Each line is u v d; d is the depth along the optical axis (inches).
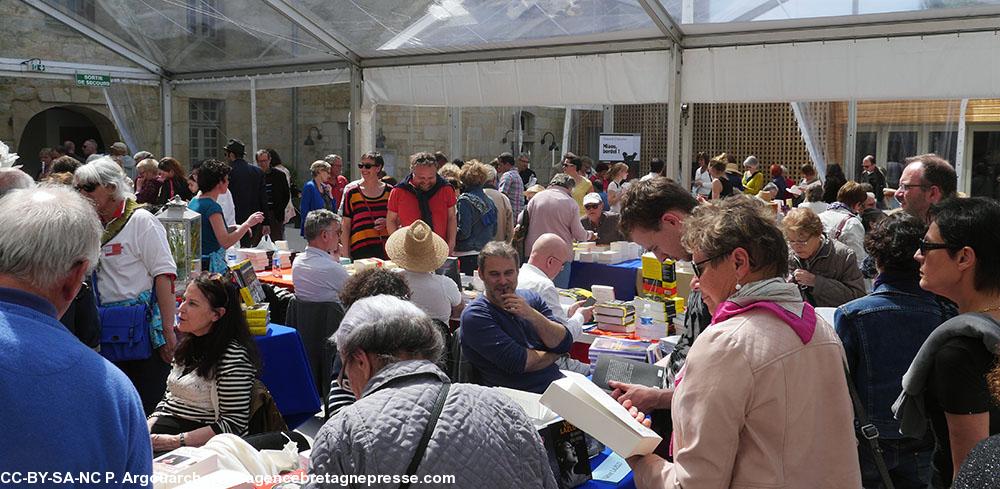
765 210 84.7
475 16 382.6
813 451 77.6
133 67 599.8
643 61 370.6
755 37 340.5
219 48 525.3
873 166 499.2
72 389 64.1
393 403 75.7
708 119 767.7
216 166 262.4
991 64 295.3
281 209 470.3
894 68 313.1
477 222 304.2
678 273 239.9
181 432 149.8
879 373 115.6
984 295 92.8
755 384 76.4
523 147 813.2
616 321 212.4
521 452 78.0
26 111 724.0
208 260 262.2
